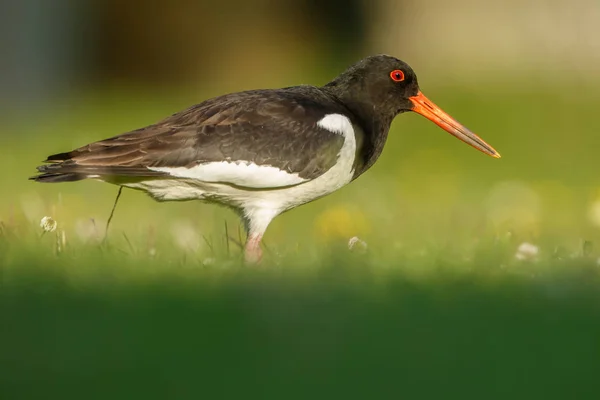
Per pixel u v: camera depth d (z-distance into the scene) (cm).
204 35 4500
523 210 1967
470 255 1334
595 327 938
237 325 917
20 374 802
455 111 3562
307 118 1337
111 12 4403
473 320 953
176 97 4122
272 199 1352
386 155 2961
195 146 1281
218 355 843
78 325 909
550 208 2219
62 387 776
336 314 958
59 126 3422
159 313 945
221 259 1241
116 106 3894
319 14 4606
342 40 4631
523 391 794
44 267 1108
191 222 1783
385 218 1908
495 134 3328
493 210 2012
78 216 1739
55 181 1242
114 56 4431
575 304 1023
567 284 1109
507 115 3534
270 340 884
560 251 1355
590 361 855
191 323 919
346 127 1366
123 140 1275
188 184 1306
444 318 959
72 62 4312
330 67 4450
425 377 816
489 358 858
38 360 831
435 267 1205
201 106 1332
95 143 1272
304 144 1324
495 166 2912
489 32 4475
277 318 938
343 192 2280
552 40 4388
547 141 3275
